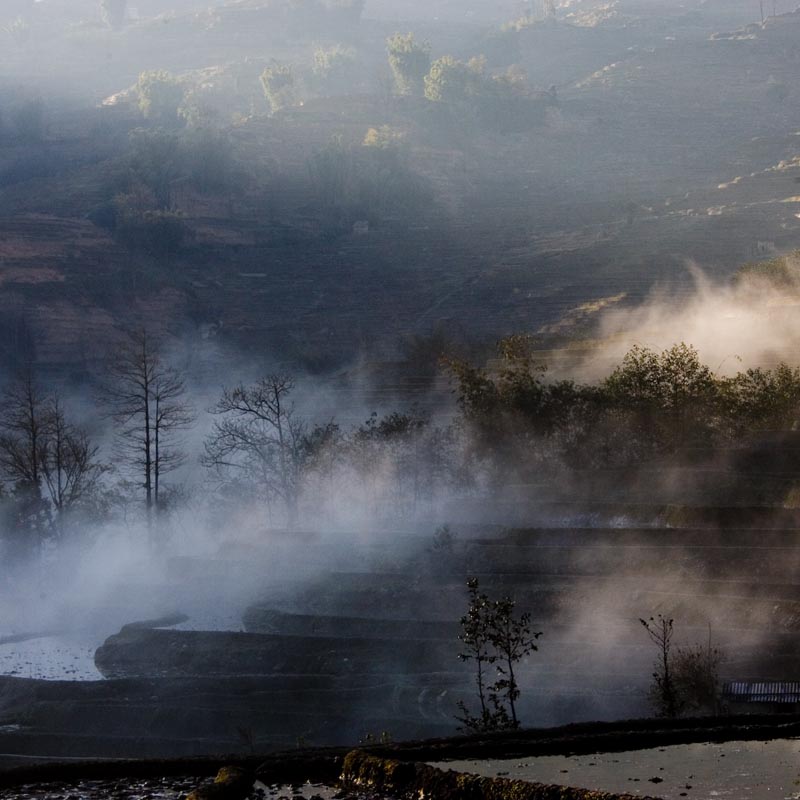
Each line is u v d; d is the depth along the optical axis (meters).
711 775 23.08
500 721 41.88
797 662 52.09
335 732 53.38
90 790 23.81
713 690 47.25
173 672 66.12
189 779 24.55
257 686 59.97
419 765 22.75
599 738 26.03
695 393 91.62
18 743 55.50
